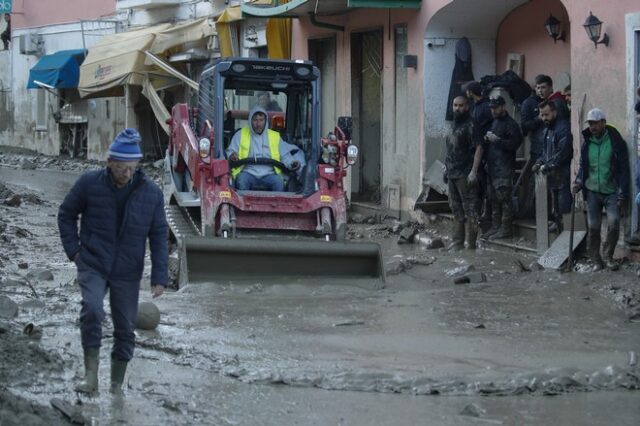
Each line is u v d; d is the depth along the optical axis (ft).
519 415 24.73
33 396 24.97
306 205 48.11
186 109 55.67
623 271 43.70
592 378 27.78
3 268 46.55
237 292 41.42
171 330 33.45
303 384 27.12
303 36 81.00
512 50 61.87
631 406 25.61
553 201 48.57
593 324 35.06
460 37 63.05
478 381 27.27
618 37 45.93
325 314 36.81
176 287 44.42
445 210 62.44
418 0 63.21
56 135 135.23
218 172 47.55
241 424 23.71
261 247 43.29
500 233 53.93
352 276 44.11
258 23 88.84
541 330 34.09
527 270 46.37
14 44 145.18
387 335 33.19
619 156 44.01
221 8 97.86
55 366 27.55
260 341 32.01
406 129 66.08
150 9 114.83
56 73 123.65
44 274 44.27
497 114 52.03
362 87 73.67
